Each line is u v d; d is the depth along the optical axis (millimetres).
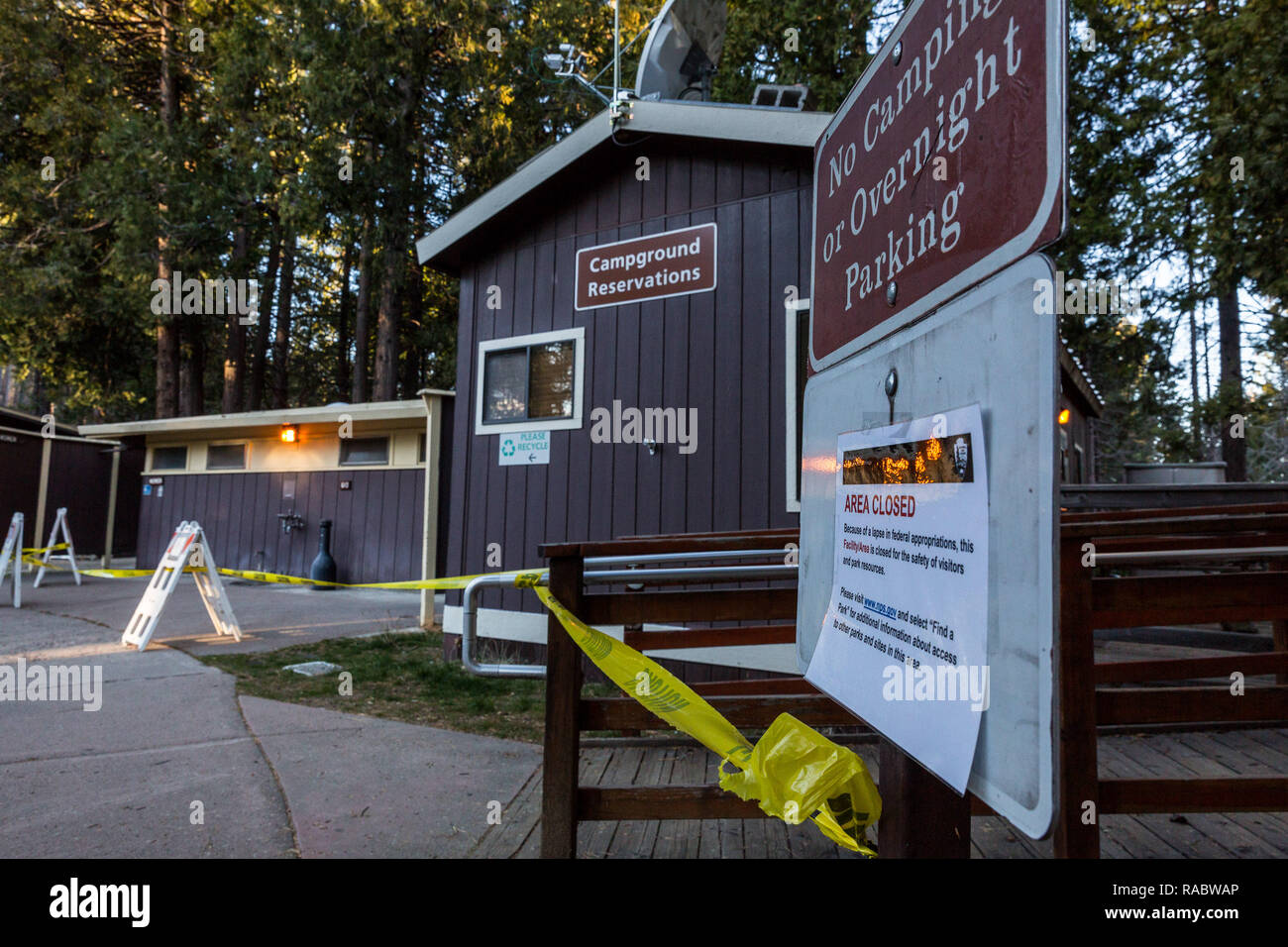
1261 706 1978
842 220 1381
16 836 2938
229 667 6121
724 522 5707
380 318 18375
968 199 913
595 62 18812
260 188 17469
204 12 19844
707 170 6016
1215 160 9289
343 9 16047
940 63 1007
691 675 5621
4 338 21609
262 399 28062
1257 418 13633
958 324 916
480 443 6996
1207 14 10602
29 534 14062
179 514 14844
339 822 3074
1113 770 3246
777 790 1099
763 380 5641
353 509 12797
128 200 17375
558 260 6734
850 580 1253
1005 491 790
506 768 3805
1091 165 13523
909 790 1186
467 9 16719
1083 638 1985
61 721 4574
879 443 1151
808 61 14703
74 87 19516
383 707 5039
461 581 3047
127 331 22297
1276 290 8914
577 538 6352
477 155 18250
